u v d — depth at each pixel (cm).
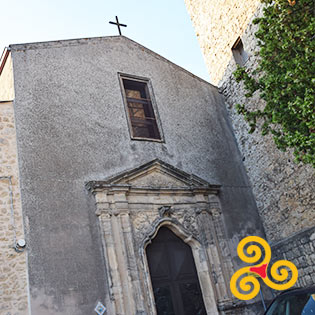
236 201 1111
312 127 638
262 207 1130
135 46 1163
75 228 810
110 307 773
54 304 725
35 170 824
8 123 841
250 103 1191
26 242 750
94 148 923
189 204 1005
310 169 980
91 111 964
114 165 934
